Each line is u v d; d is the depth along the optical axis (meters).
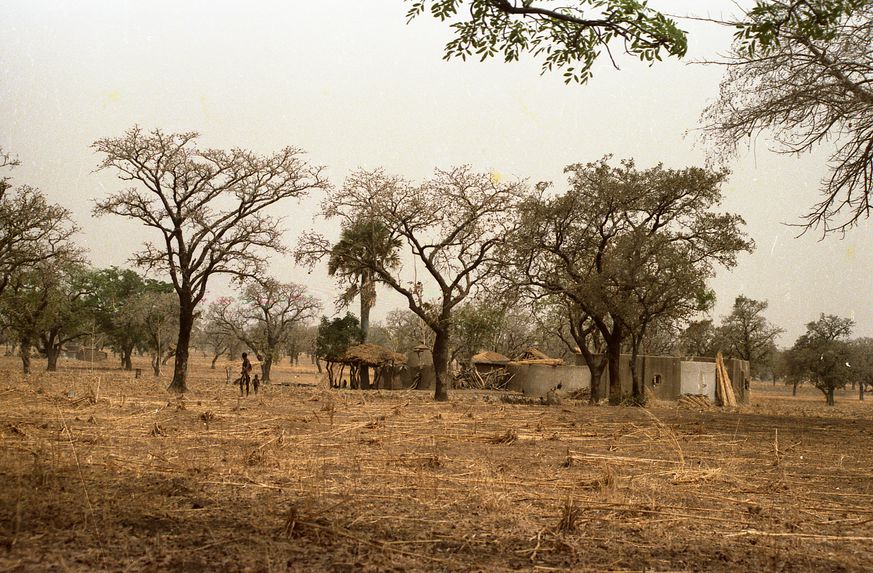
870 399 108.00
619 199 38.66
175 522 6.89
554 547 6.51
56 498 7.52
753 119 17.80
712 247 39.06
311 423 19.70
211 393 38.19
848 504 9.30
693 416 28.66
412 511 7.90
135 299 77.81
